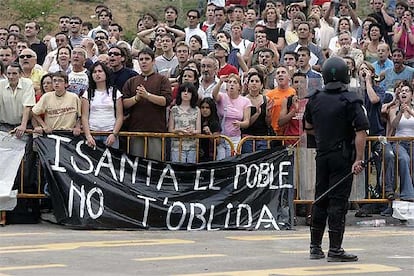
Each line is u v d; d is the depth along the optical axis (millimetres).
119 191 13898
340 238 10547
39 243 11844
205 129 14656
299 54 16516
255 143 14703
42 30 28078
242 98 14930
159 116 14477
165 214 13969
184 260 10391
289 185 14477
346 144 10578
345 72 10750
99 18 21969
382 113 15938
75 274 9266
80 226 13633
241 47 19234
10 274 9234
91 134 14188
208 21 21812
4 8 29109
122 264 10016
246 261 10375
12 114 14383
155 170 14156
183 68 16250
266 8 20156
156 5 31719
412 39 21344
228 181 14320
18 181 14211
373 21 20375
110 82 14648
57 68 16672
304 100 14977
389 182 15195
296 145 14656
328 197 10633
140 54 14422
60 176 13836
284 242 12336
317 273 9508
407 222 14906
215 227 14086
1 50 16328
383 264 10289
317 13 21641
